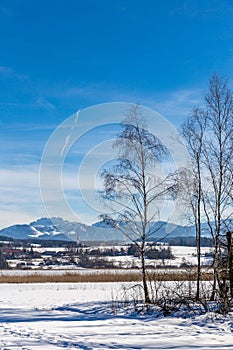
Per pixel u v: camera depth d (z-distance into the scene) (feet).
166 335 34.91
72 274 116.06
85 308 53.01
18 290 85.61
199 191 53.42
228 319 41.16
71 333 36.06
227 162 53.42
